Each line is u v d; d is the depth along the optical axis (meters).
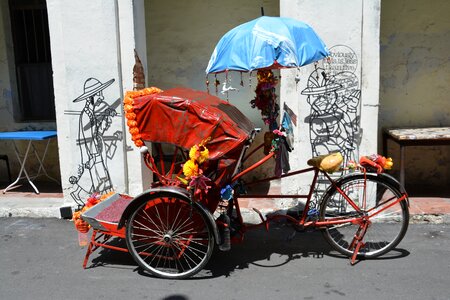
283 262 3.82
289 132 3.93
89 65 4.91
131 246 3.57
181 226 3.53
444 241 4.19
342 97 4.70
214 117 3.27
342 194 3.79
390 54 5.68
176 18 6.05
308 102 4.76
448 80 5.66
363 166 3.78
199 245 3.83
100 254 4.07
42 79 6.41
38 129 6.46
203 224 3.51
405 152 5.88
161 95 3.43
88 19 4.83
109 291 3.38
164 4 6.04
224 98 6.14
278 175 3.83
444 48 5.60
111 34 4.83
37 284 3.51
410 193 5.53
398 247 4.07
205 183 3.33
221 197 3.54
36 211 5.20
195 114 3.29
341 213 3.94
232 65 3.36
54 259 4.00
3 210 5.23
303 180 4.90
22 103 6.51
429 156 5.87
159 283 3.49
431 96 5.71
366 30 4.60
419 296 3.17
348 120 4.73
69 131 5.09
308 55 3.32
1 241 4.47
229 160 3.34
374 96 4.70
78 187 5.16
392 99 5.77
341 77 4.66
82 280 3.57
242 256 3.97
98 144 5.05
